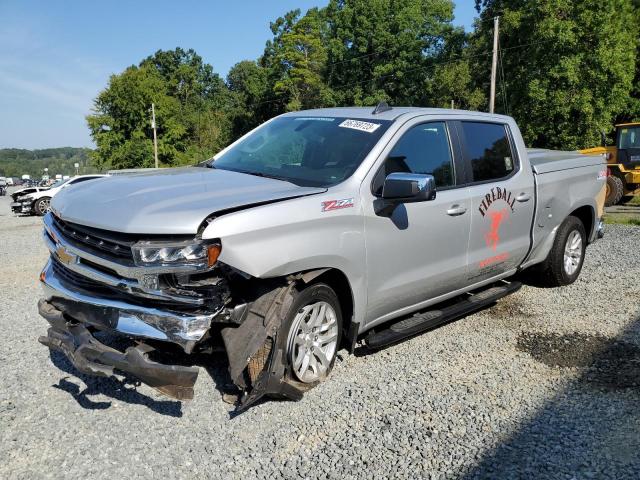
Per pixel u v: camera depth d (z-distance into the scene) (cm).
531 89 3058
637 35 3347
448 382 401
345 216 370
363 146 415
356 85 5384
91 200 353
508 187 513
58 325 351
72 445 319
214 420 347
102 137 6425
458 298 532
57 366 425
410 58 5175
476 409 364
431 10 5253
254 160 455
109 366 320
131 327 320
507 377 410
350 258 376
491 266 511
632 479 291
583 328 509
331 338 388
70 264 348
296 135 462
